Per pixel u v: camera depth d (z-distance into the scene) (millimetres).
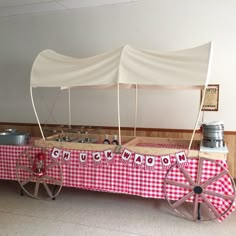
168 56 2744
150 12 4102
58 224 2717
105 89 4453
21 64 4918
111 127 4496
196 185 2693
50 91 4801
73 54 4570
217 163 2627
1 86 5109
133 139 3518
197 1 3873
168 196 2811
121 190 2957
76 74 2965
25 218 2846
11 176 3402
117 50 2969
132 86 3820
